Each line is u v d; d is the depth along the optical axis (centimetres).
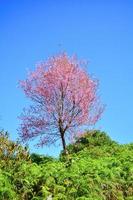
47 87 3070
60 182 1370
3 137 1672
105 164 1631
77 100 3062
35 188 1339
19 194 1286
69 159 2023
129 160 1769
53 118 3045
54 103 3056
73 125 3031
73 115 3044
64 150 2853
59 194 1281
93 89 3120
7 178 1326
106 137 2827
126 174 1524
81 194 1300
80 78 3103
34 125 3052
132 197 1381
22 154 1667
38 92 3069
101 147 2578
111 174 1454
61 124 3025
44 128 3041
